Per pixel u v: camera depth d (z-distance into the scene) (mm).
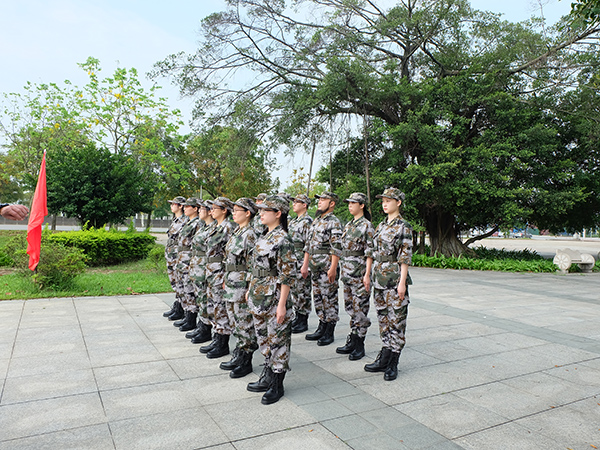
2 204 2732
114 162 16672
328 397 3637
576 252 14633
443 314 7109
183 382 3904
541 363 4629
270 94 16375
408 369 4383
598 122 15039
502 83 15766
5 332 5379
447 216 18109
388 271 4223
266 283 3676
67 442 2799
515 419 3273
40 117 22281
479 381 4066
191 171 30188
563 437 3004
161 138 24156
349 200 4863
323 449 2770
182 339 5289
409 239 4172
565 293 9797
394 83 15711
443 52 17219
